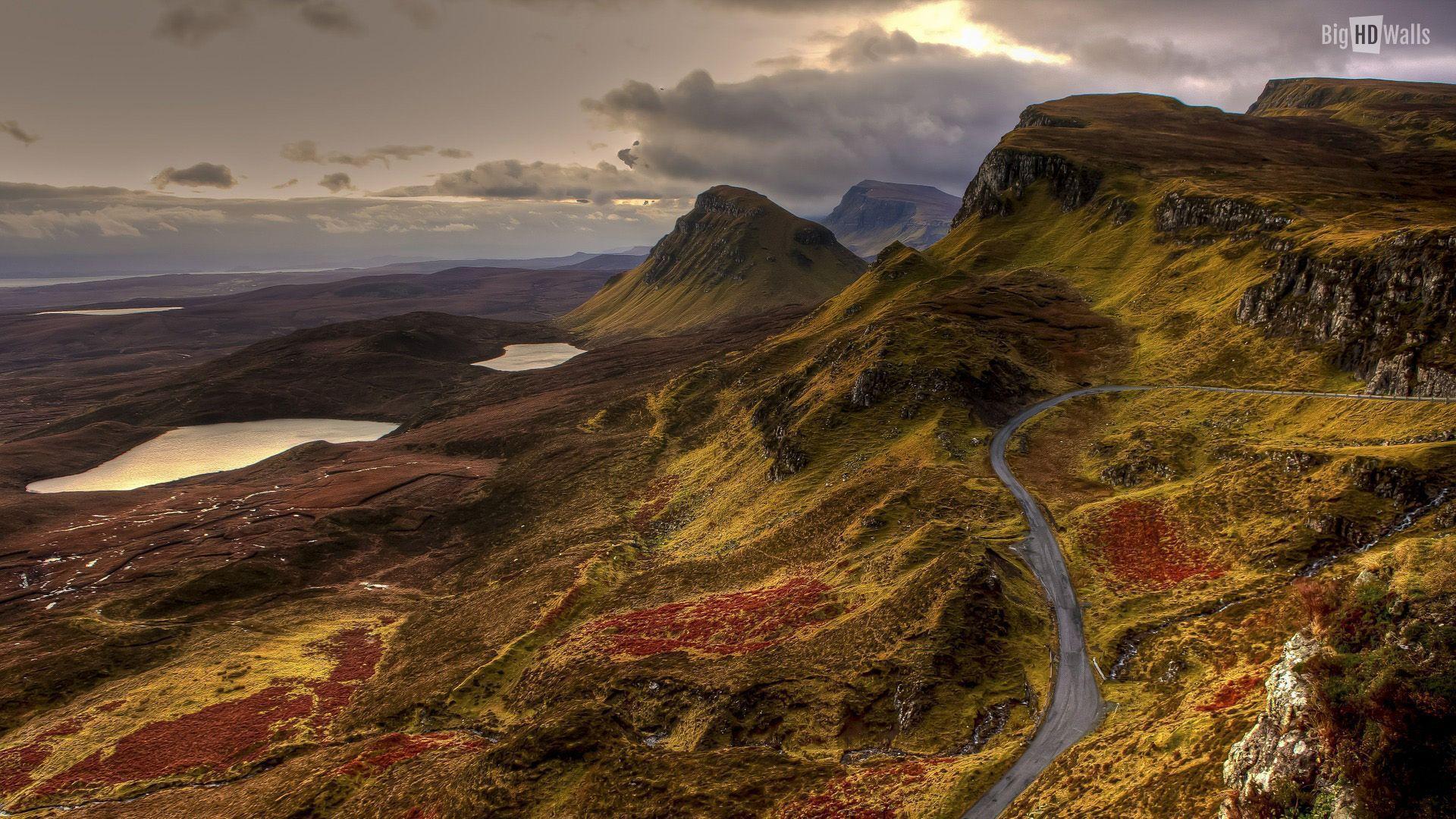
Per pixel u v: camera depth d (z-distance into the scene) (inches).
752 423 7819.9
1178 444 4471.0
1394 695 1160.2
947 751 2356.1
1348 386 4547.2
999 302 7790.4
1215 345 5767.7
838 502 4906.5
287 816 2950.3
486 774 2802.7
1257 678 1964.8
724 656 3366.1
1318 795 1199.6
